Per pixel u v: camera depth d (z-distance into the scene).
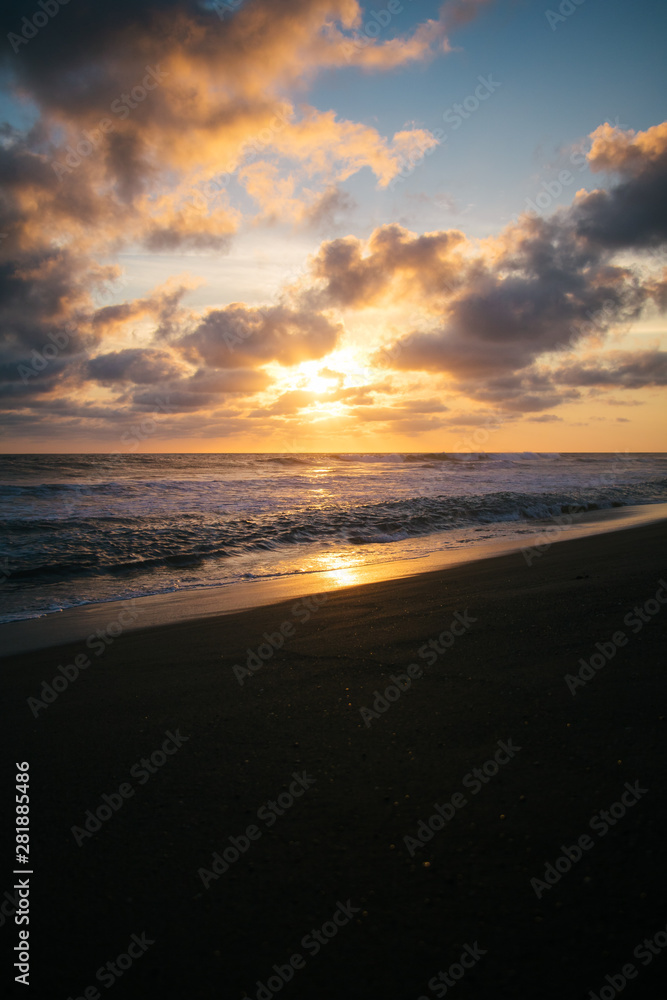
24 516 13.97
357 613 5.46
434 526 13.48
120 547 10.43
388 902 1.61
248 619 5.65
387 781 2.26
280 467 39.19
